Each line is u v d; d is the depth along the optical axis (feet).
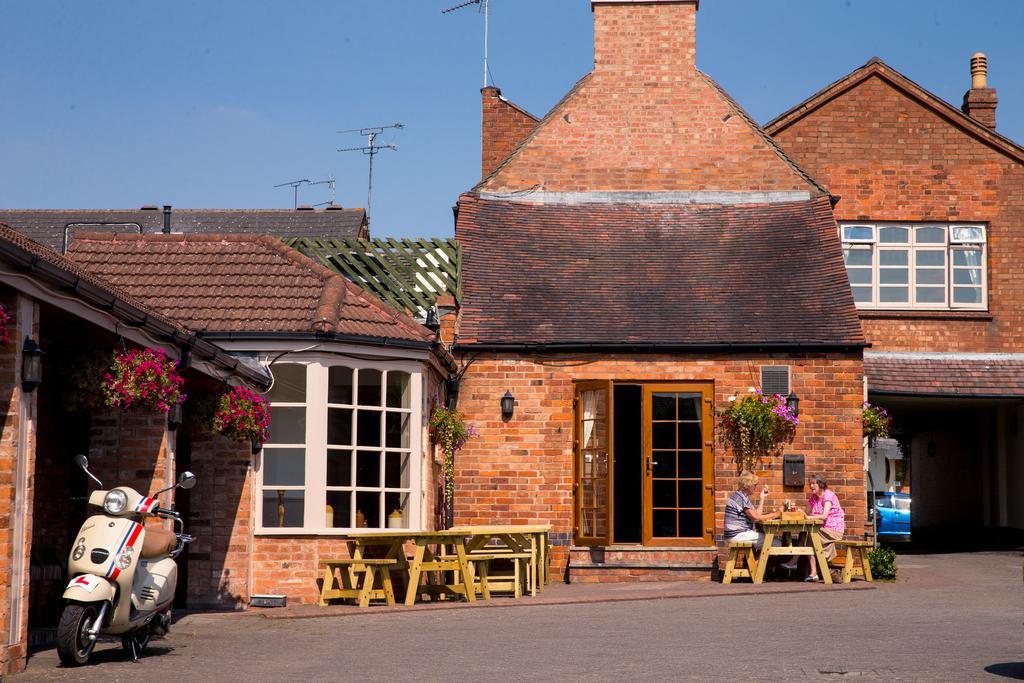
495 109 88.74
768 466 58.23
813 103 76.13
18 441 28.73
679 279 63.93
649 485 58.80
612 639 34.40
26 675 28.09
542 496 59.06
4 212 97.04
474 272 63.36
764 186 70.23
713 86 71.61
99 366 33.19
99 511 31.19
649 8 72.43
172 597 32.60
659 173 70.79
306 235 95.14
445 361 53.88
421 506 49.73
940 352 74.18
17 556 28.78
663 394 59.41
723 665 28.94
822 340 58.70
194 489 45.96
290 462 47.19
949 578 55.77
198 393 42.70
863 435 59.00
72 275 29.04
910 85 76.02
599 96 71.67
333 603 46.78
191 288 49.26
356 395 48.06
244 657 31.40
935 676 27.14
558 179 70.64
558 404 59.47
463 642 34.17
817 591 48.96
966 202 75.51
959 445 89.92
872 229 75.77
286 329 46.98
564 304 61.98
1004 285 74.95
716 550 57.31
